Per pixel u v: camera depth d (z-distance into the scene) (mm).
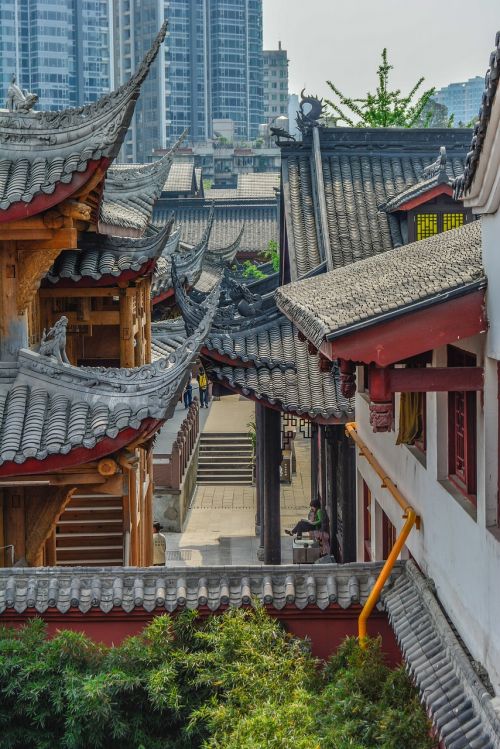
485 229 15367
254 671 17781
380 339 15570
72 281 27344
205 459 58062
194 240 103250
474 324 15414
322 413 30656
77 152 21438
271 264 94062
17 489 22781
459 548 16469
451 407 18078
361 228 40469
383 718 15797
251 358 31859
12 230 21750
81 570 19594
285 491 54438
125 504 32188
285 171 43344
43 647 18234
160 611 19297
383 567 19750
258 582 19688
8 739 18125
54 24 197125
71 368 21672
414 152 44031
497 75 13312
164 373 20375
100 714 17547
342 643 19078
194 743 18031
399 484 21938
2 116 22094
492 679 14523
